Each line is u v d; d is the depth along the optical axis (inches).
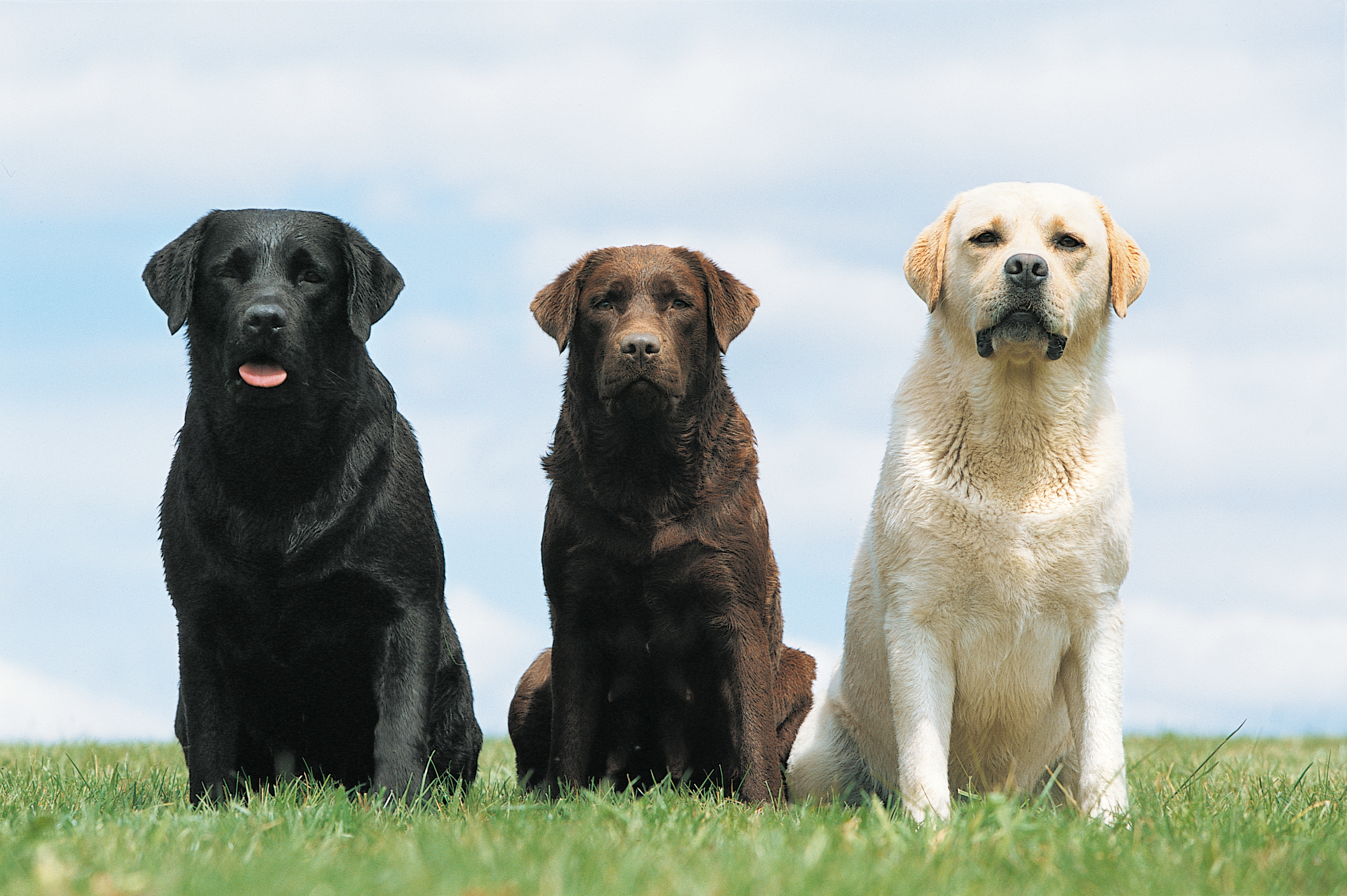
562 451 297.7
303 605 265.0
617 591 289.9
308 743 285.6
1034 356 250.5
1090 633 254.1
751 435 307.3
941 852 168.2
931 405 265.3
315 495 262.8
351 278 275.6
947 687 258.5
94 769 339.6
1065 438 254.8
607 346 284.2
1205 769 316.2
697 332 292.4
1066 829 191.5
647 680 299.3
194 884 139.4
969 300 261.6
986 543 252.2
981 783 281.7
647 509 286.8
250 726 281.4
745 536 291.0
